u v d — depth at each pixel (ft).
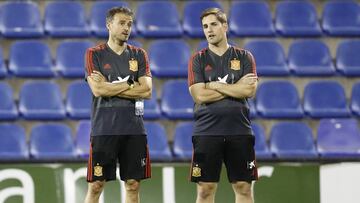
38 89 121.19
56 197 88.94
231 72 74.79
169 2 136.98
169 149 114.32
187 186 89.71
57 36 129.70
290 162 91.30
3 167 88.74
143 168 74.43
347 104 125.59
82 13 133.59
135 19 133.59
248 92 74.08
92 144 74.02
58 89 121.70
